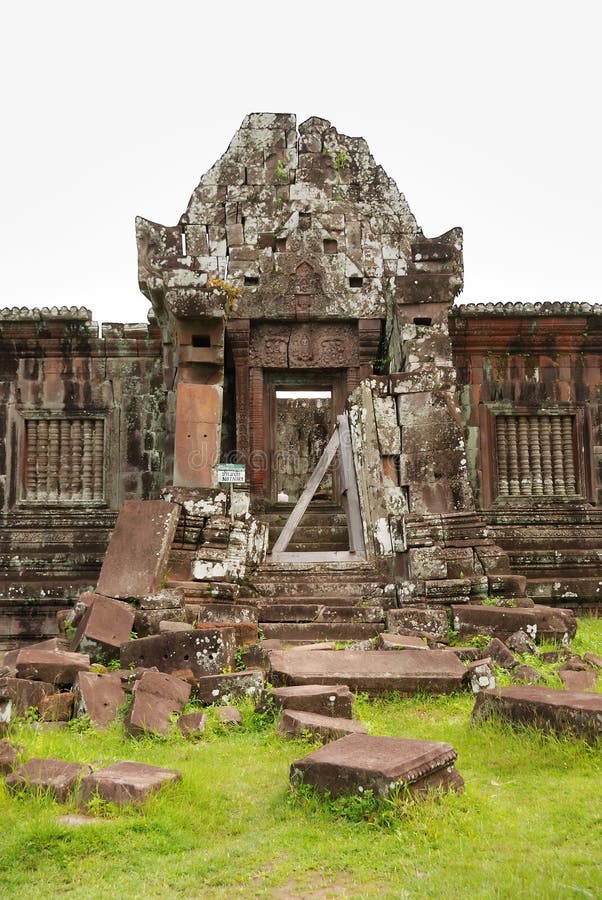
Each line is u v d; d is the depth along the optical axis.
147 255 16.91
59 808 5.53
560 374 17.62
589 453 17.45
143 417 17.48
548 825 5.17
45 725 7.63
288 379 17.67
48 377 17.50
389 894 4.30
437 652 9.00
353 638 10.66
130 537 11.70
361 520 13.27
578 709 6.51
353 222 17.45
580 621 13.38
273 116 17.78
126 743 7.22
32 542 16.80
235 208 17.42
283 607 11.21
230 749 6.94
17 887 4.64
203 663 8.89
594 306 17.09
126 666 9.05
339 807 5.34
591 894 4.13
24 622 15.72
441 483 13.18
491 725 6.95
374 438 13.49
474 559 11.99
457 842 4.93
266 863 4.79
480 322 17.27
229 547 12.14
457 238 16.72
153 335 17.39
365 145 17.84
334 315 17.09
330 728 6.91
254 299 17.08
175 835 5.20
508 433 17.58
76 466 17.38
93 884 4.64
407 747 5.74
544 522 17.12
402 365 15.05
